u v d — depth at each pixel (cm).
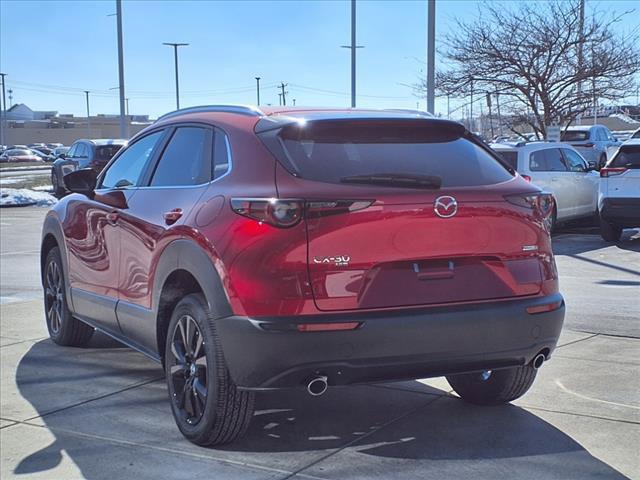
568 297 891
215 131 495
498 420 498
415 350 414
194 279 469
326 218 406
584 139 2605
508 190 448
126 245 546
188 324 461
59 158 2491
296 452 450
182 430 467
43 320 818
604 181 1381
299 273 403
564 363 619
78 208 639
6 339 735
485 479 409
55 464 441
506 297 440
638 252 1291
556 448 450
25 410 532
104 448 462
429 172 445
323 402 539
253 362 409
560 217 1520
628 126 6169
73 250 647
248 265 409
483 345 429
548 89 2216
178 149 533
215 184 462
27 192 2648
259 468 428
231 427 442
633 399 532
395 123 462
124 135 2855
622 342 682
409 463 431
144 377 607
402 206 416
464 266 433
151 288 505
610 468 420
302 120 446
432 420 500
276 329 400
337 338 402
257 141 450
